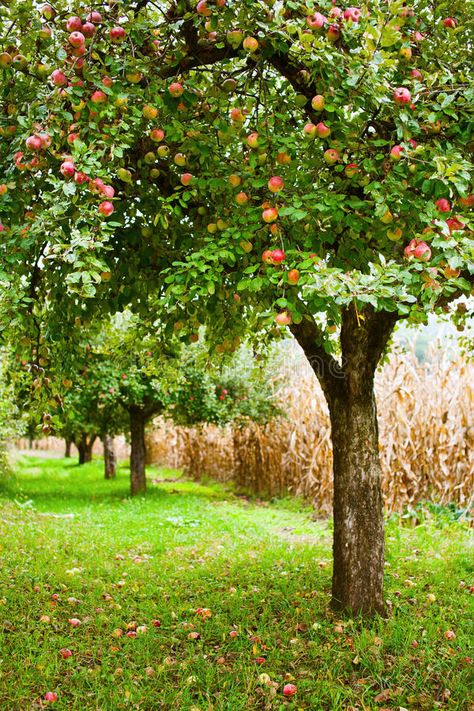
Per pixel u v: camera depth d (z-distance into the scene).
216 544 7.90
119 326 10.42
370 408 4.48
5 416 11.05
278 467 13.14
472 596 4.88
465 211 3.31
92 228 2.88
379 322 4.28
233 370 12.91
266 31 3.02
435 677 3.51
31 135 2.85
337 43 3.14
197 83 3.94
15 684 3.40
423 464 9.05
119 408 16.09
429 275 2.80
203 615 4.57
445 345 9.42
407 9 3.26
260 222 3.48
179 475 20.11
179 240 4.28
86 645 4.05
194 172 3.95
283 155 3.39
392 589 5.00
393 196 3.08
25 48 3.25
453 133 3.36
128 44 3.36
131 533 8.66
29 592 5.02
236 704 3.27
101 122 3.32
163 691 3.42
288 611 4.53
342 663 3.65
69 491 14.94
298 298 3.23
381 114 3.41
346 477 4.43
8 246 2.96
